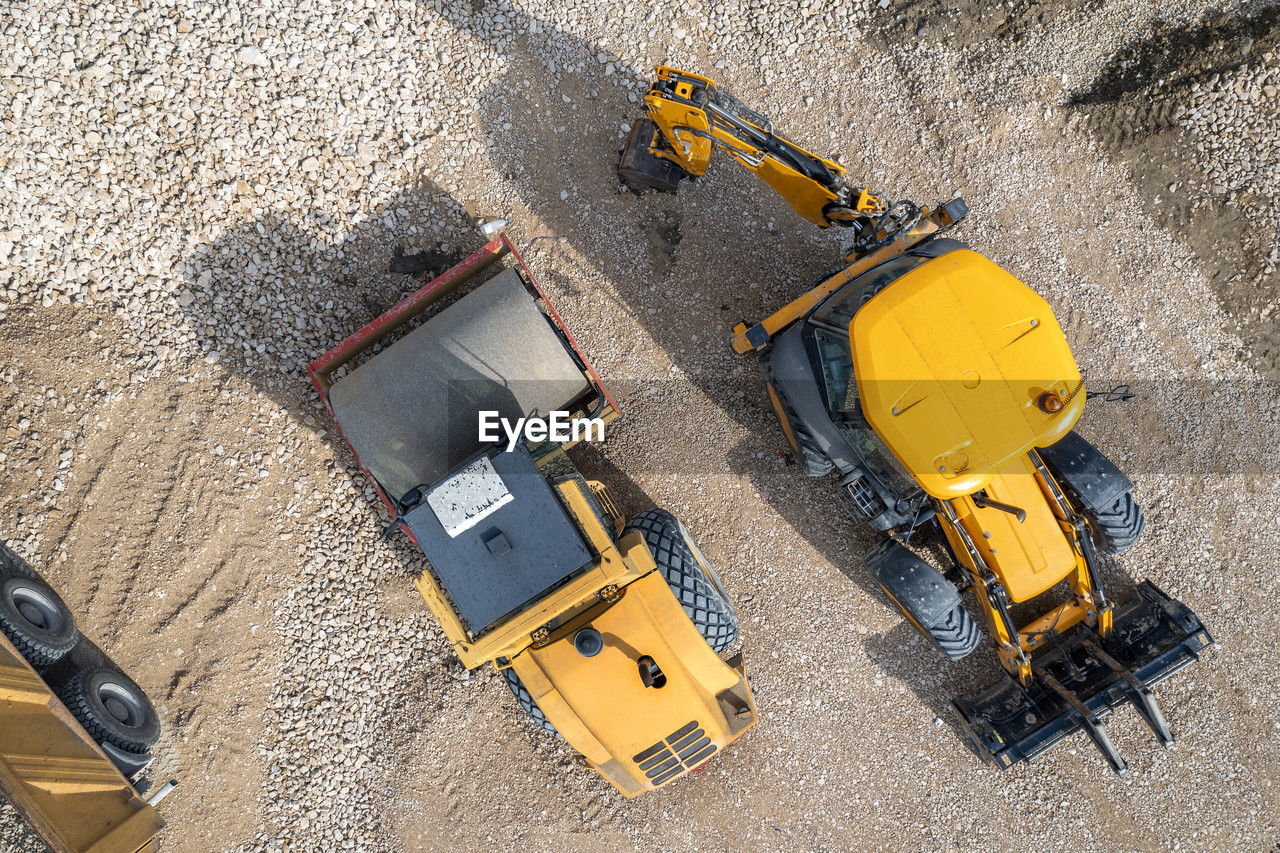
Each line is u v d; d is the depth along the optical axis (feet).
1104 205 23.12
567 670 17.44
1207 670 23.71
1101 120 22.86
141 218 21.02
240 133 21.08
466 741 22.80
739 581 23.38
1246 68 22.13
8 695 17.35
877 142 22.88
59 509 21.34
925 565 21.04
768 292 23.02
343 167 21.68
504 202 22.39
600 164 22.54
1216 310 23.40
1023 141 22.91
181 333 21.58
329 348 22.03
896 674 23.58
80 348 21.29
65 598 21.30
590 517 16.87
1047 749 22.75
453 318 18.79
